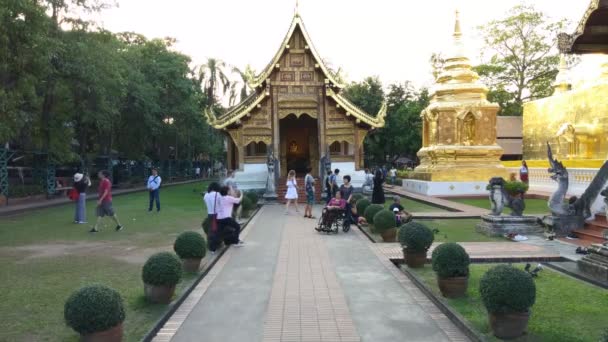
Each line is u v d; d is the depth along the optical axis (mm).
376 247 11656
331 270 9281
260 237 13398
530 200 23359
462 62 29844
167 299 6945
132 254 10953
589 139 27016
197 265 8859
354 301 7293
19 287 8016
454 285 7066
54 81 24562
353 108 27984
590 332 5672
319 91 28359
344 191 15539
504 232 12867
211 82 54625
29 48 18781
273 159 26688
